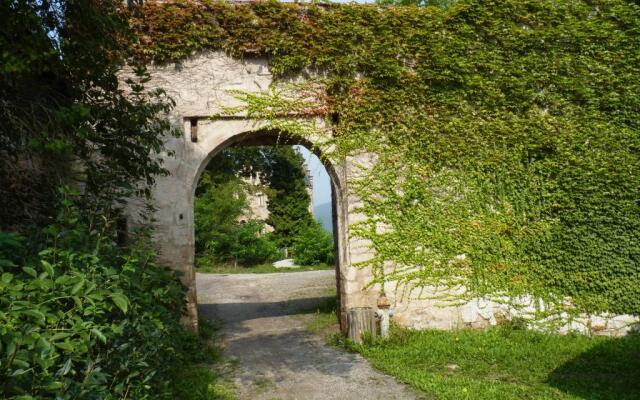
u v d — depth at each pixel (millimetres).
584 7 8188
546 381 5660
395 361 6340
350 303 7734
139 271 3988
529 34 8078
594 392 5242
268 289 13469
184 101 7438
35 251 3225
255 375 6035
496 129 8078
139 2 5285
